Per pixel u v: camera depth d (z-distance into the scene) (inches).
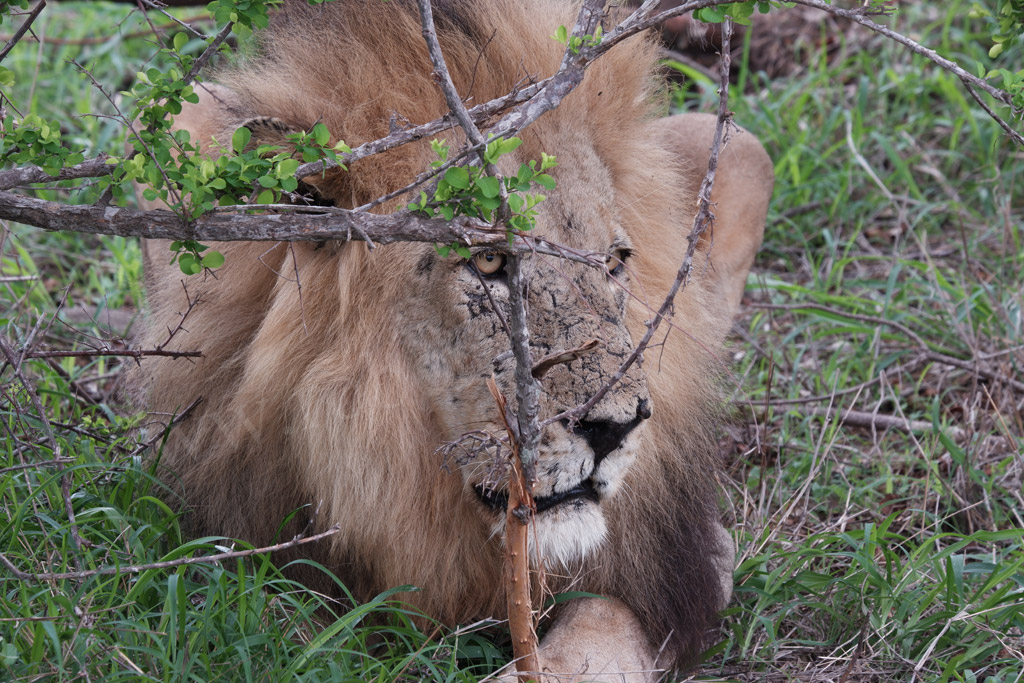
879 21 466.9
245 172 144.6
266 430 187.5
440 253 144.6
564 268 170.9
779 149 414.6
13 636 159.9
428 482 181.8
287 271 182.2
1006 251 354.3
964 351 316.5
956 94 407.8
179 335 197.0
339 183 178.1
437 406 177.0
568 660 183.0
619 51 195.3
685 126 287.6
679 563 205.5
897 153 409.7
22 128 147.8
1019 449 256.4
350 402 180.2
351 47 182.9
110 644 165.2
